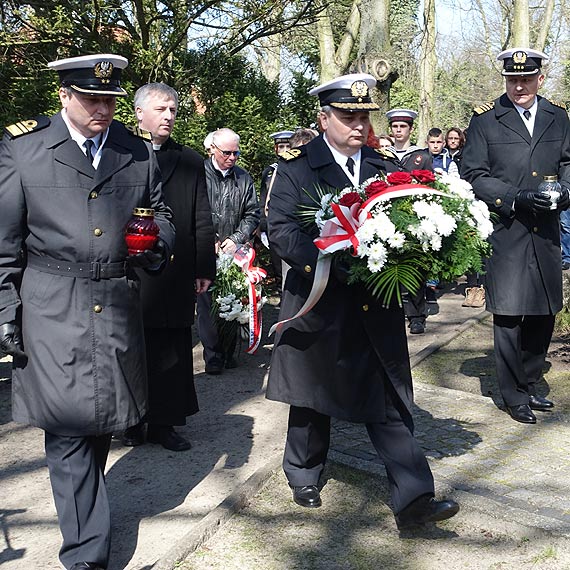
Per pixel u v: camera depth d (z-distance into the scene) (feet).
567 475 13.37
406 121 26.40
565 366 20.29
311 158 11.84
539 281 16.08
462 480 13.20
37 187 10.07
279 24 33.17
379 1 33.24
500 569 10.50
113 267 10.36
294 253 11.37
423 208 10.43
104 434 10.36
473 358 21.67
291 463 12.50
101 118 10.14
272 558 10.88
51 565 10.96
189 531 11.64
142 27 29.63
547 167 16.12
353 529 11.71
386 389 11.52
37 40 29.78
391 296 10.50
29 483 13.87
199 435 16.05
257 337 20.34
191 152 15.61
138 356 10.64
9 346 9.93
